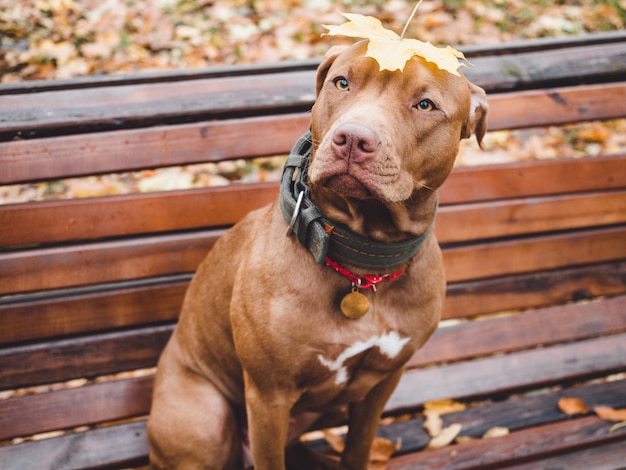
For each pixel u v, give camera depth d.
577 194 3.13
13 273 2.63
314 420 2.71
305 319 2.16
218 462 2.62
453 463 2.80
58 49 4.75
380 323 2.23
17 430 2.67
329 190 2.08
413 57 1.96
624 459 2.89
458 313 3.08
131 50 4.82
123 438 2.77
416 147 1.97
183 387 2.64
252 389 2.31
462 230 3.01
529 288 3.15
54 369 2.73
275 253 2.20
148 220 2.74
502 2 5.62
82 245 2.71
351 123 1.81
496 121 2.96
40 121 2.60
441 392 3.01
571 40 3.10
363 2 5.42
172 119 2.72
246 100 2.78
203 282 2.61
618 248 3.21
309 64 2.88
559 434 2.92
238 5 5.25
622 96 3.08
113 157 2.66
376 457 2.80
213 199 2.79
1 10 4.91
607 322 3.21
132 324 2.81
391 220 2.09
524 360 3.11
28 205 2.63
